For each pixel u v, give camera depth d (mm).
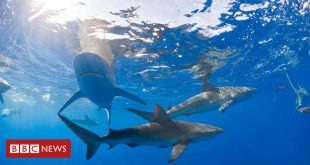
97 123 22906
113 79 5465
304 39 15641
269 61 19891
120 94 5789
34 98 35562
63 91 27375
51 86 25000
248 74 23109
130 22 9656
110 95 5605
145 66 16312
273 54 17984
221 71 19969
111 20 9398
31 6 8875
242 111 59812
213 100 10961
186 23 10258
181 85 24234
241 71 21359
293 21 12031
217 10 9609
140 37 11070
